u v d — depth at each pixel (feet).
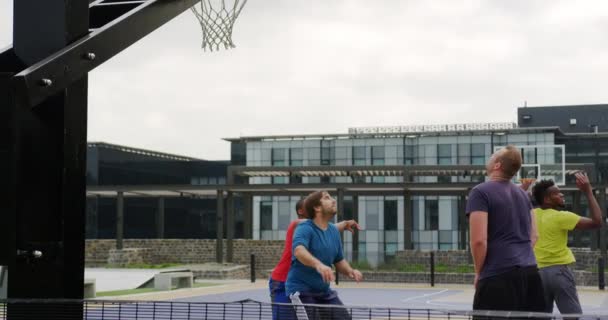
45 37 16.97
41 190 16.65
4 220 14.88
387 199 198.70
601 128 284.20
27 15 17.10
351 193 141.18
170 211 255.29
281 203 205.87
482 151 200.23
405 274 113.39
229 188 135.54
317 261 20.39
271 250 147.74
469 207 19.35
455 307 62.59
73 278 16.96
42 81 15.21
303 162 210.38
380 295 82.02
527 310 19.17
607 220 123.54
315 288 21.62
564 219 26.48
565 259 26.68
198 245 153.79
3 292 41.14
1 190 14.89
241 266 131.75
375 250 198.29
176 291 84.33
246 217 150.82
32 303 16.26
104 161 249.14
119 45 17.65
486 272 19.10
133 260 144.66
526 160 195.62
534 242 20.45
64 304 16.24
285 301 26.04
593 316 12.82
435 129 218.59
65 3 16.92
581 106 286.87
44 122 16.78
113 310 16.19
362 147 207.10
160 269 131.54
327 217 21.70
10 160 14.88
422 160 203.62
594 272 108.27
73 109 17.07
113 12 19.88
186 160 277.44
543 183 27.04
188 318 15.42
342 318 17.34
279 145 212.43
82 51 16.40
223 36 25.53
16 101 14.87
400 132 204.13
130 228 246.47
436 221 195.62
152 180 262.88
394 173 142.41
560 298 26.63
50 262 16.63
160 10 19.27
